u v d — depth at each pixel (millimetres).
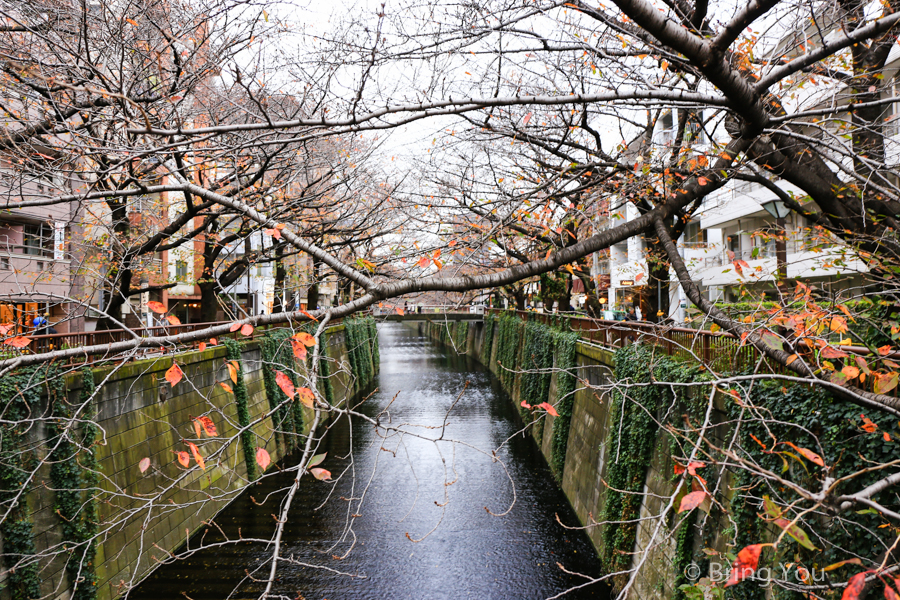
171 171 3768
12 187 5480
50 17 5977
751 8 2611
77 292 15891
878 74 5602
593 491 13867
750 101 3217
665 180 6219
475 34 4012
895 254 5109
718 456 7652
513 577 12242
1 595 8234
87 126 5520
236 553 13008
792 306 4391
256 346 19984
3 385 8359
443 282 3959
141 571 11438
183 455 2902
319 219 11344
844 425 5578
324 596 11469
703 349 8625
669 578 8883
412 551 13328
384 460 20234
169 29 6477
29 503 8836
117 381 11234
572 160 6750
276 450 19516
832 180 6023
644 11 2686
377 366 44719
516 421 26203
